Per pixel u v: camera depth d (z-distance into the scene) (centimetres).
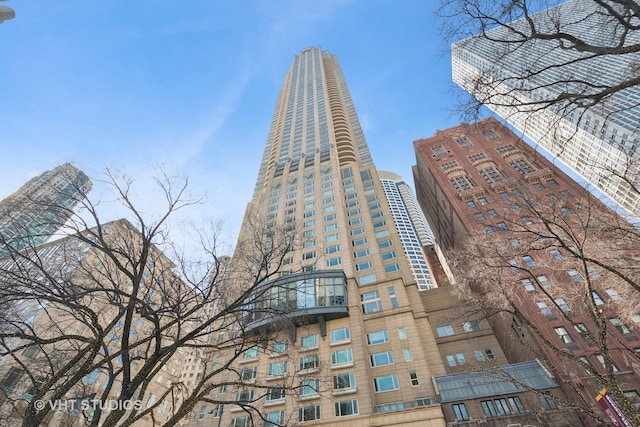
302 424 2816
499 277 1792
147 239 1091
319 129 8188
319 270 3922
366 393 2898
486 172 5709
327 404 2909
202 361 1374
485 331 3931
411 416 2645
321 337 3472
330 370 3111
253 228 1606
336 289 3794
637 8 747
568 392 2520
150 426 4353
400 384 3030
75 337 994
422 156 7044
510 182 5022
